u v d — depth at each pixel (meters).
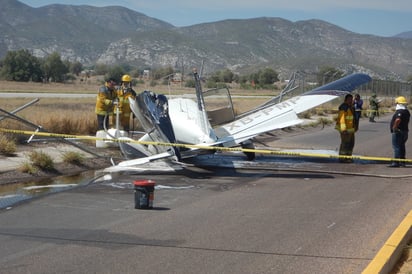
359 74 18.16
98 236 7.51
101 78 116.44
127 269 6.21
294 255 6.72
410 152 18.00
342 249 6.96
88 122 19.50
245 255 6.72
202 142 12.66
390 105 52.47
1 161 13.45
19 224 8.15
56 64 101.44
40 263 6.38
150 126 13.71
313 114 36.06
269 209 9.21
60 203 9.63
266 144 19.64
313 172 13.31
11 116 13.90
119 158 15.12
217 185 11.48
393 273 6.20
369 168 14.07
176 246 7.07
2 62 103.00
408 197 10.24
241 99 44.62
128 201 9.84
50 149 15.55
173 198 10.12
